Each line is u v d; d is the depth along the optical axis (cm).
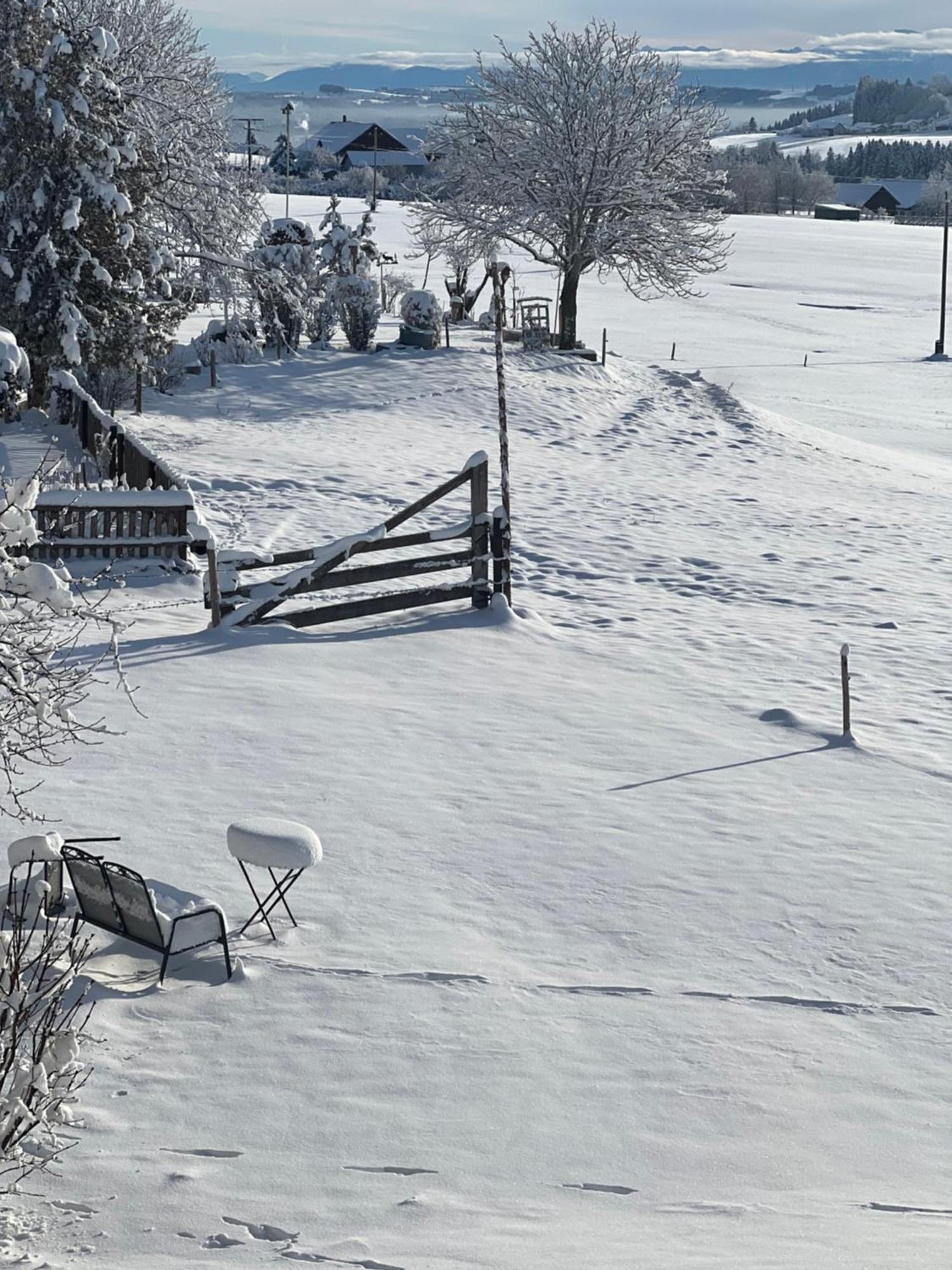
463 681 1512
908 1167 643
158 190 3303
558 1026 779
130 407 3328
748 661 1705
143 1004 774
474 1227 552
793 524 2689
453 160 5138
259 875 970
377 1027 764
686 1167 634
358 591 1945
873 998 843
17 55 2836
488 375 4066
